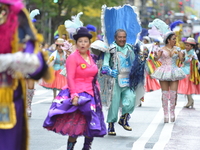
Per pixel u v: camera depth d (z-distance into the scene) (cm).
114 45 1973
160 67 2428
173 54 2420
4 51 943
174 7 17038
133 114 2717
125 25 2097
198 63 3116
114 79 1952
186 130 2147
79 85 1459
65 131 1417
